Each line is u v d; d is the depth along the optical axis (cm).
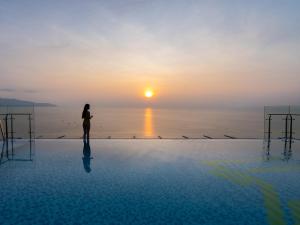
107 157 848
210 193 552
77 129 4494
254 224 421
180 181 625
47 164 762
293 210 473
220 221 432
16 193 545
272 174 683
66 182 614
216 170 715
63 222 426
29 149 963
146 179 639
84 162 786
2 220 431
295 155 890
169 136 3262
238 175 673
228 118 9469
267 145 1073
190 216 450
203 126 5481
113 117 9725
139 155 880
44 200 512
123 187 584
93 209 474
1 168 721
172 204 497
